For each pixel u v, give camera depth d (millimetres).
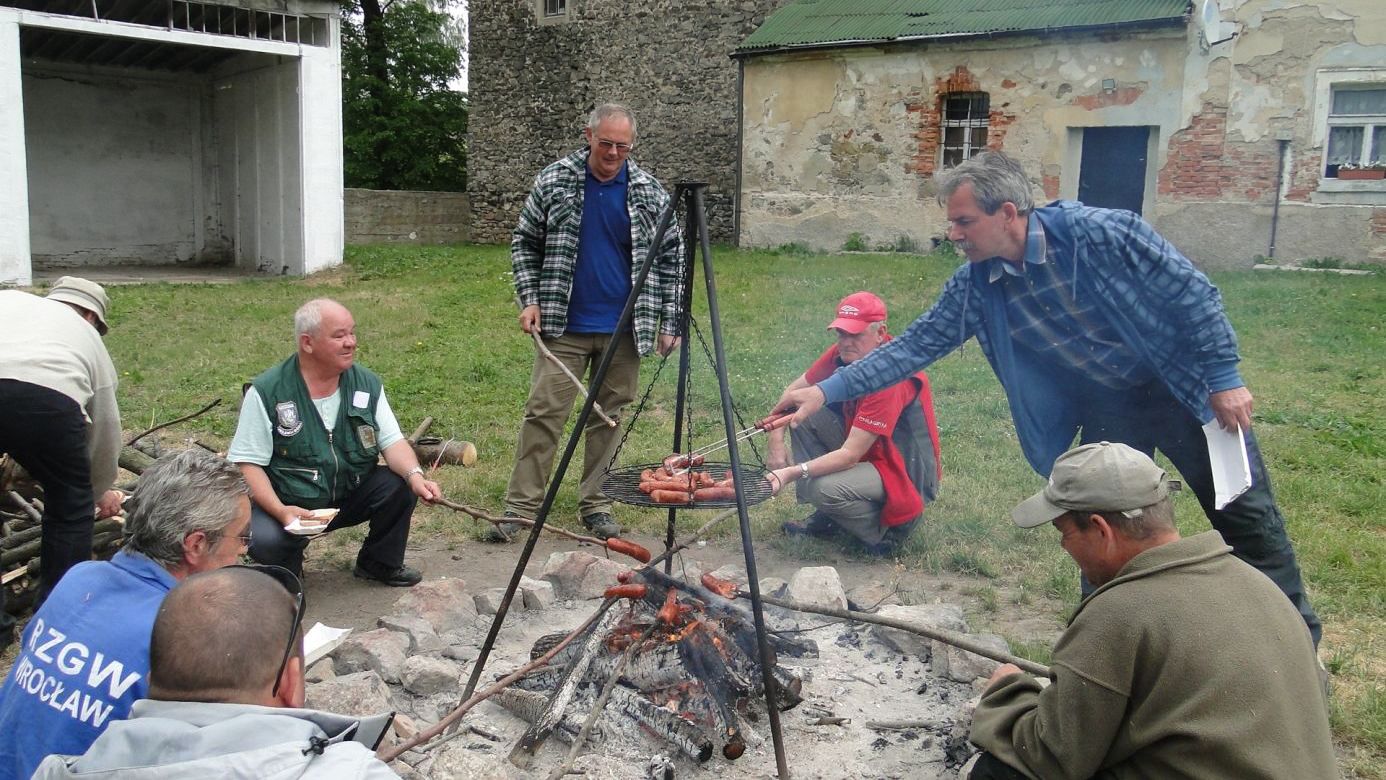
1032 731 2504
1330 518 5711
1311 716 2232
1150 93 15422
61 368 3748
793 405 3945
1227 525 3521
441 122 32875
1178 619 2264
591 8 23500
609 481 3859
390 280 16562
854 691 3748
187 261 20234
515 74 24953
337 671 3818
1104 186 16406
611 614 3512
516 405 8320
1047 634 4262
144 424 7559
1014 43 16391
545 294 5398
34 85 18469
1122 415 3662
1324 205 14445
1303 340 10430
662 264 5516
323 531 4199
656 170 23062
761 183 19281
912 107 17594
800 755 3330
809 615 4250
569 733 3295
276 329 11875
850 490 5008
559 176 5352
